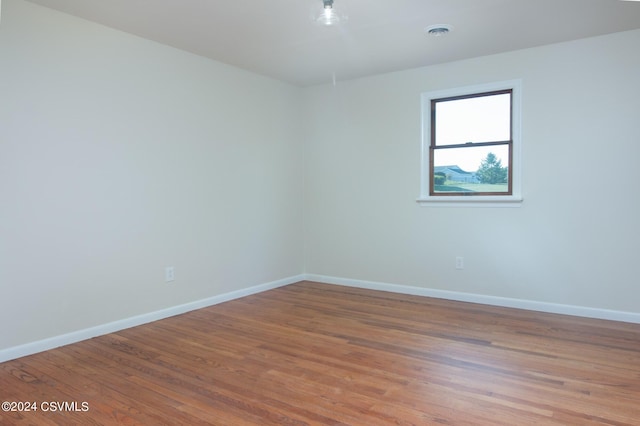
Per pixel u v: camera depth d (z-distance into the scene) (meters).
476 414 2.06
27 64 2.80
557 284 3.77
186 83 3.83
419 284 4.46
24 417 2.05
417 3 2.82
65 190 3.01
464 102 4.18
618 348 2.92
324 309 3.95
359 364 2.68
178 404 2.18
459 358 2.76
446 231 4.28
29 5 2.80
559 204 3.73
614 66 3.46
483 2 2.82
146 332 3.31
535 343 3.03
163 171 3.66
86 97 3.12
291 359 2.76
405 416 2.05
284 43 3.59
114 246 3.32
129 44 3.38
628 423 1.98
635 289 3.47
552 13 3.01
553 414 2.06
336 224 5.00
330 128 4.98
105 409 2.13
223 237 4.23
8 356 2.74
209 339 3.15
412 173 4.44
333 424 1.99
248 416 2.06
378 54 3.90
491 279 4.07
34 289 2.87
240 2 2.81
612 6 2.90
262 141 4.65
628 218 3.47
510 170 3.97
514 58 3.85
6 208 2.73
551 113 3.72
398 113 4.48
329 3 2.77
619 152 3.48
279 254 4.91
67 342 3.04
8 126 2.72
